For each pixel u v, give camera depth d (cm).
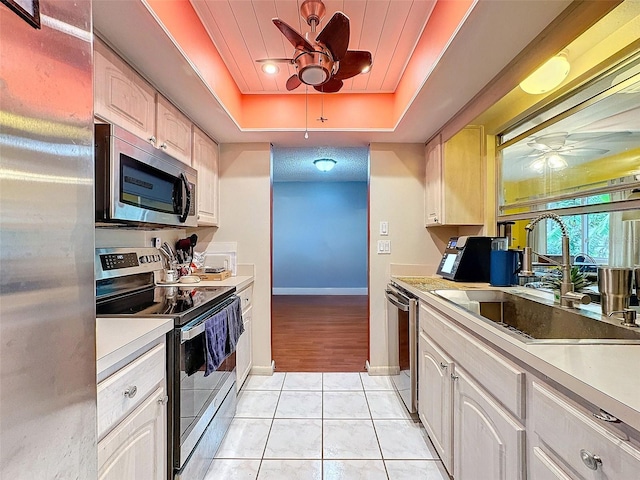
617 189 145
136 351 112
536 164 205
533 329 167
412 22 177
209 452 171
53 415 56
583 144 165
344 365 315
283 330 432
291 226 691
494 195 250
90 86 66
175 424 135
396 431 205
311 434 202
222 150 298
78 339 62
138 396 111
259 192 298
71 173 60
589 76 151
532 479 94
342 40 152
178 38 148
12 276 49
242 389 262
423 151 298
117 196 135
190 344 148
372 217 297
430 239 298
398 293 247
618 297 128
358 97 266
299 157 431
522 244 224
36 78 53
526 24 132
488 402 116
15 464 49
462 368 141
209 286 223
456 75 173
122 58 152
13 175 49
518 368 100
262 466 174
